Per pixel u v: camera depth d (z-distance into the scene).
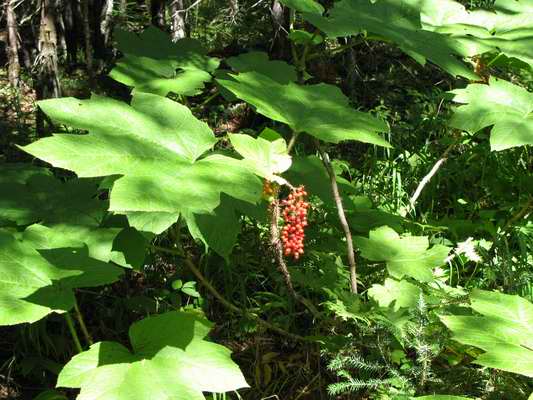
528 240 4.52
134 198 1.94
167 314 2.68
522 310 2.42
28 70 9.01
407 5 3.29
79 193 3.21
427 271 3.34
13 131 6.88
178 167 2.12
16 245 2.57
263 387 3.59
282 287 3.92
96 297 4.07
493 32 3.54
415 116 6.93
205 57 3.80
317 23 3.10
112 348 2.54
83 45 9.98
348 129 2.65
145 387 2.34
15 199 3.16
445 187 5.56
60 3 9.02
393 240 3.53
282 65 3.66
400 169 5.62
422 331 2.94
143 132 2.25
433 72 8.51
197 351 2.54
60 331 3.89
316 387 3.55
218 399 3.24
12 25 8.06
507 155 5.58
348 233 3.38
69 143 2.11
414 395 2.94
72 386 2.35
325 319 3.36
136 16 11.30
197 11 10.59
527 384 2.97
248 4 9.85
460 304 3.29
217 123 7.65
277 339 3.90
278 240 2.89
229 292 4.00
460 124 3.14
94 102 2.29
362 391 3.36
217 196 2.03
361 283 3.76
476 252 4.22
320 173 3.50
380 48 8.82
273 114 2.65
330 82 7.87
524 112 3.13
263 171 2.42
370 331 3.14
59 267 2.53
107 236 2.96
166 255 4.39
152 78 3.56
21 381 3.62
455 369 3.12
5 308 2.28
